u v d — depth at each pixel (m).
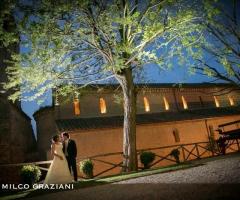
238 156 14.59
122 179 10.41
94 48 14.01
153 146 24.92
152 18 12.34
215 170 9.87
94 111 25.80
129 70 15.24
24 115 26.61
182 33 13.22
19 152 23.48
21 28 11.21
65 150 12.25
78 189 9.41
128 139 14.52
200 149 26.80
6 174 19.44
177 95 30.28
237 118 30.17
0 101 20.42
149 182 9.05
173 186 7.85
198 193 6.55
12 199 8.88
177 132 26.31
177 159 17.59
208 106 31.72
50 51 12.00
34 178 12.57
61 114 24.80
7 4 11.11
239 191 6.19
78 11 11.69
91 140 22.73
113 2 12.18
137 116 26.98
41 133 26.91
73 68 14.11
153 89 28.80
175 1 12.84
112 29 12.38
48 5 10.91
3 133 19.98
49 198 8.30
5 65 22.41
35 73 12.70
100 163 22.45
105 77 15.12
